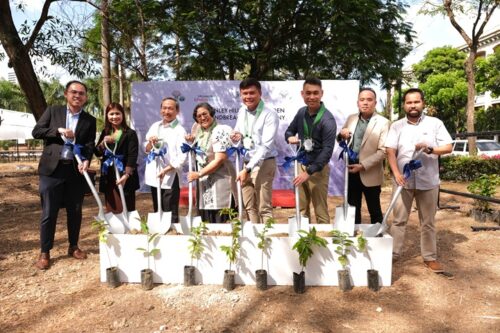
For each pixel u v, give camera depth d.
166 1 10.04
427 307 3.12
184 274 3.46
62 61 7.91
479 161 11.39
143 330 2.81
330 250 3.39
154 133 4.41
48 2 7.55
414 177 3.73
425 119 3.78
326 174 4.05
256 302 3.17
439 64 26.66
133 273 3.55
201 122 4.07
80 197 4.19
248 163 3.74
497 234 5.16
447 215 6.36
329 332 2.77
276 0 10.64
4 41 7.41
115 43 9.27
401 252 4.40
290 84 6.98
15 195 8.52
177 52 10.96
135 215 3.92
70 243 4.25
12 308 3.15
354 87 7.00
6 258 4.27
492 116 25.84
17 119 19.22
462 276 3.72
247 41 12.17
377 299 3.22
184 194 6.98
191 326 2.85
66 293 3.40
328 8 9.74
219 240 3.44
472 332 2.78
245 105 3.98
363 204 7.27
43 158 3.94
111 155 3.94
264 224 3.76
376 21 10.36
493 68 23.06
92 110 25.03
